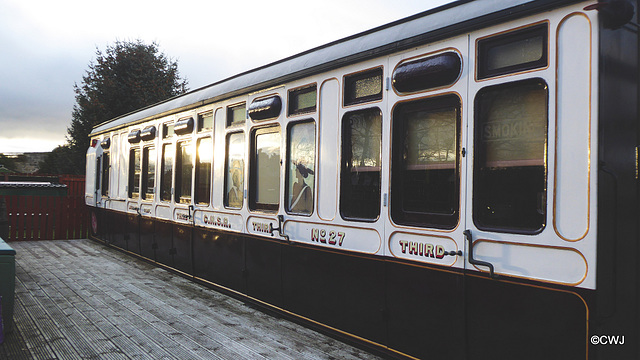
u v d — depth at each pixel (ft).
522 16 8.13
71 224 34.30
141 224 23.81
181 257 19.81
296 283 13.32
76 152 63.46
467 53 9.04
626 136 7.88
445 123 9.53
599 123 7.18
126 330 12.93
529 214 8.07
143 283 18.83
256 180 15.39
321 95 12.58
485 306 8.57
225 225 16.71
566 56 7.57
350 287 11.53
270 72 14.66
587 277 7.16
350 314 11.53
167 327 13.23
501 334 8.29
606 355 7.28
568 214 7.44
